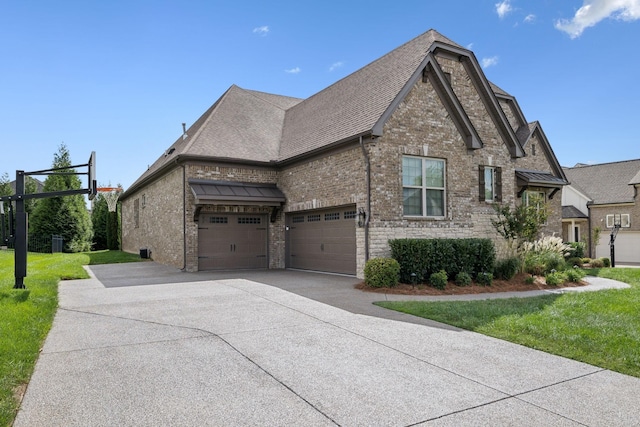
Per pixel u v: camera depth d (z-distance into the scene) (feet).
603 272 52.21
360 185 42.19
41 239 91.20
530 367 16.61
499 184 53.06
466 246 40.50
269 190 55.42
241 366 16.67
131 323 23.79
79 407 12.91
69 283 40.29
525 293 35.88
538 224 46.44
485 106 53.31
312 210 50.70
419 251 38.19
